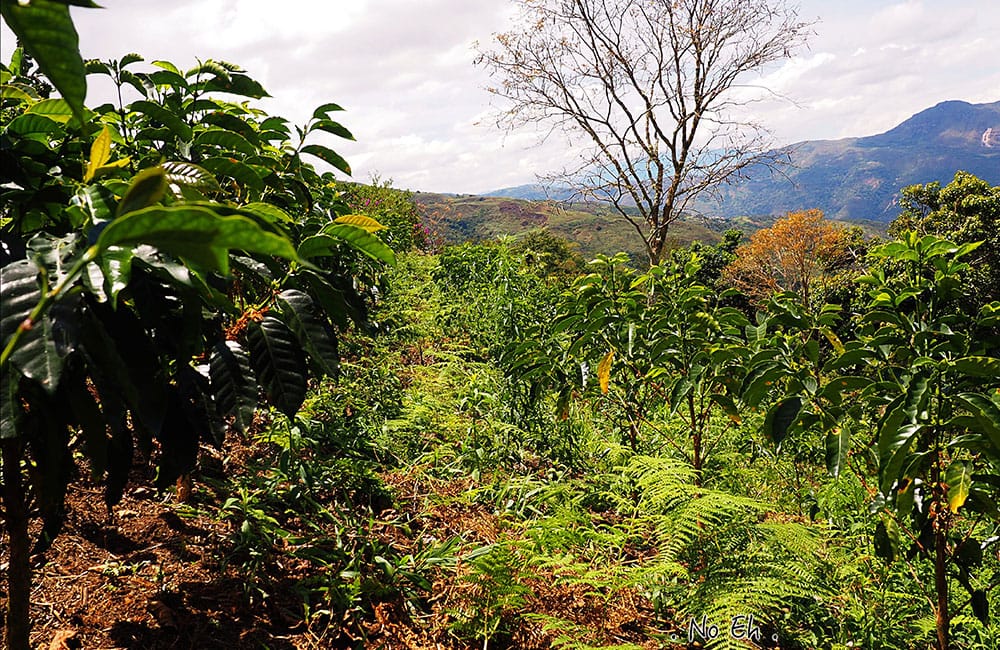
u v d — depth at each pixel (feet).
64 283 1.94
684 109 49.55
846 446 8.67
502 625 9.63
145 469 10.77
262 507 10.91
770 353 9.39
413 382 19.44
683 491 10.34
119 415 3.97
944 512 8.51
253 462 12.07
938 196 81.35
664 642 9.57
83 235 3.92
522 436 16.25
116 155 6.24
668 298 13.52
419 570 10.53
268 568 9.69
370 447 14.44
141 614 8.11
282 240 1.93
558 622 8.92
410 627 9.39
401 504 12.78
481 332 26.61
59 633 7.43
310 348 5.95
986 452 7.64
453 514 12.91
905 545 9.92
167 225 1.90
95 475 4.59
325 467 12.57
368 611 9.46
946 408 8.05
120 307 4.25
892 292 8.60
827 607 10.61
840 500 12.41
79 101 1.90
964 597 10.50
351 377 16.66
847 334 10.48
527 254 35.47
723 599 9.02
